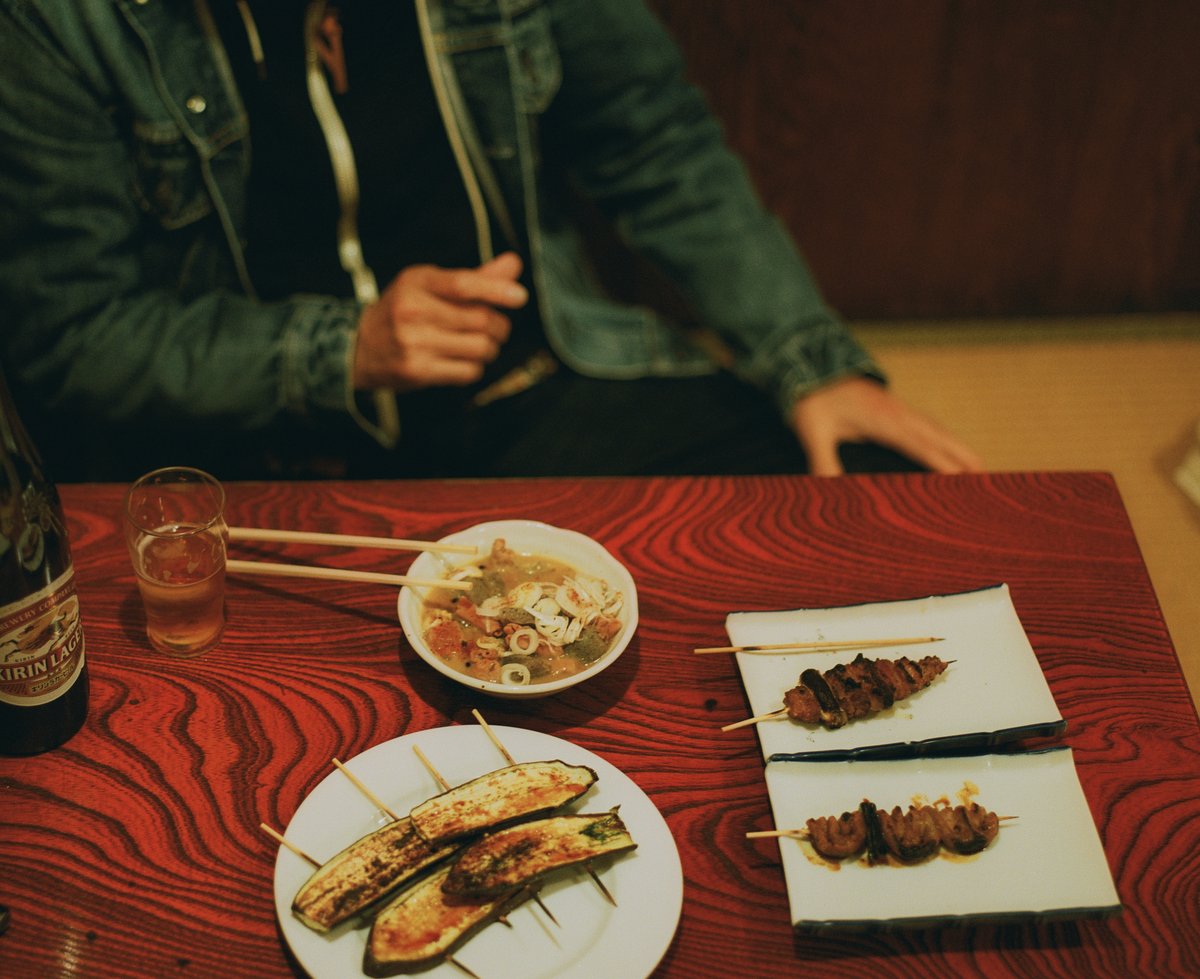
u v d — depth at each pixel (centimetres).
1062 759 136
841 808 133
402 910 119
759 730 141
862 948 123
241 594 157
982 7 300
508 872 120
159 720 141
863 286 351
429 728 142
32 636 128
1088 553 170
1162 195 331
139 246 223
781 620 153
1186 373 343
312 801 129
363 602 157
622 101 245
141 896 124
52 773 135
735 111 321
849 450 230
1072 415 326
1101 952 123
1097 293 351
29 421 244
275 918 122
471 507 173
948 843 127
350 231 227
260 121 213
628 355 260
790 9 302
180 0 200
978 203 333
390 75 216
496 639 147
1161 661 154
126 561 161
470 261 240
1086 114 317
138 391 215
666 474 234
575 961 118
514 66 226
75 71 199
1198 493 296
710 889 127
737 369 257
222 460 245
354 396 220
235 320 217
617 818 127
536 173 250
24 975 117
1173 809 136
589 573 158
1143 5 298
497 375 251
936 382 337
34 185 202
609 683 148
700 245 252
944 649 151
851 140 323
